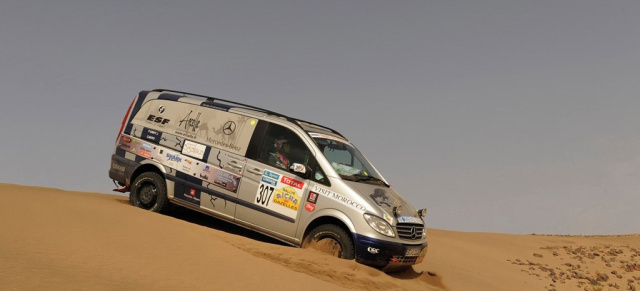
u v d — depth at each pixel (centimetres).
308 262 892
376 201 987
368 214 956
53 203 914
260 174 1026
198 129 1103
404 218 1005
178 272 672
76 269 595
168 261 712
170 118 1138
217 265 743
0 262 559
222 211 1046
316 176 999
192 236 866
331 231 967
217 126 1090
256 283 697
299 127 1044
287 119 1062
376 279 902
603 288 1575
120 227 834
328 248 968
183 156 1093
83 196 1180
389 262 969
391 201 1027
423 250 1059
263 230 1016
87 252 674
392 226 972
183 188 1081
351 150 1119
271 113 1077
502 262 1712
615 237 2967
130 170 1139
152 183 1109
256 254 891
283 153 1032
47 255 626
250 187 1027
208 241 859
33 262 585
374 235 948
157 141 1128
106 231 793
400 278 1030
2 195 915
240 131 1069
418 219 1052
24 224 745
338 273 869
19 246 639
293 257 899
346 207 963
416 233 1035
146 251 737
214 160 1064
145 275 630
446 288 1098
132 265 660
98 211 914
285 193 1003
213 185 1055
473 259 1614
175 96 1163
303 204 988
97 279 571
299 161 1020
